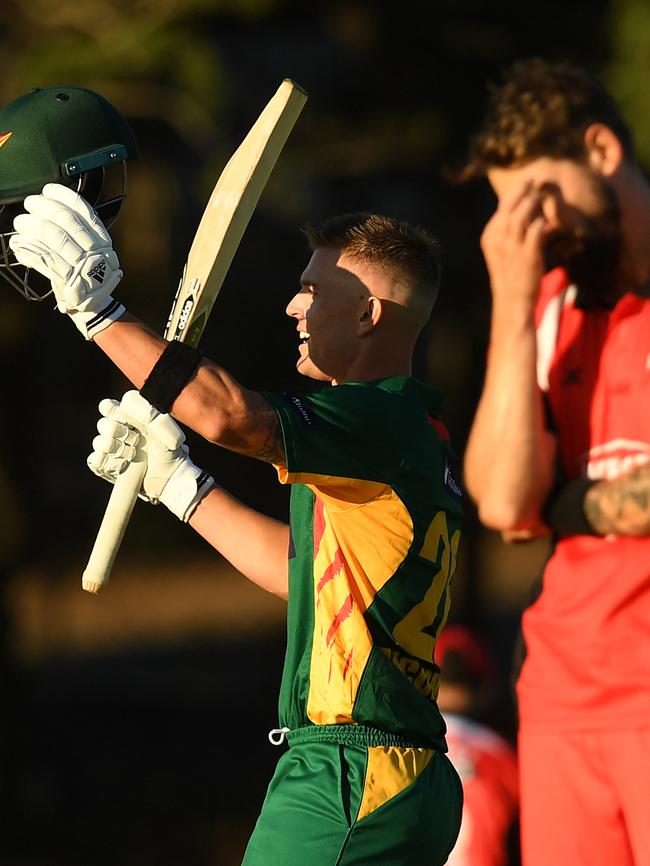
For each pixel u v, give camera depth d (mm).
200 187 45531
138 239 49031
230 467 55906
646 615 13195
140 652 80125
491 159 13602
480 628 55688
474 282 51469
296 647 12938
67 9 40156
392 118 48531
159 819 50656
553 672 13609
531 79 13555
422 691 12859
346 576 12633
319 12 47344
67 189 12180
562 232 13547
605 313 13750
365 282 13367
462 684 19000
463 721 18719
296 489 13328
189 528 56906
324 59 49656
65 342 56625
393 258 13375
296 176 47406
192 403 11773
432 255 13680
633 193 13383
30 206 12078
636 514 13031
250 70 48969
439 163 48688
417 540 12648
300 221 49906
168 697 69438
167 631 85875
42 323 51562
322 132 48438
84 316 12086
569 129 13312
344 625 12594
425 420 12930
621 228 13367
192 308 12406
